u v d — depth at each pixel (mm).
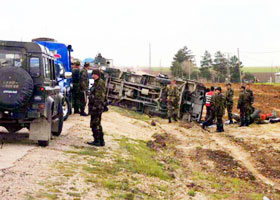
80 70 16797
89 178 7773
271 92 52188
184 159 12578
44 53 9922
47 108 9859
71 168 8234
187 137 16688
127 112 21828
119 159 10047
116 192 7422
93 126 11352
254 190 9773
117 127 15914
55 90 10812
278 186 10281
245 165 12234
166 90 22141
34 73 9609
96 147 11211
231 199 8719
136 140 14070
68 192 6688
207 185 9766
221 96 18641
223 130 18844
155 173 9641
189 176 10453
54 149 9953
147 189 8211
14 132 10914
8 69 9250
